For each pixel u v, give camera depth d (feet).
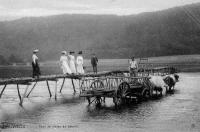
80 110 55.01
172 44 408.87
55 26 524.93
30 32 525.75
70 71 83.10
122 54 433.48
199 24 431.02
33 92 87.71
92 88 59.00
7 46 497.87
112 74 88.79
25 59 459.73
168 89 88.02
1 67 335.06
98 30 508.12
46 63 391.45
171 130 39.04
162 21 462.60
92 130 39.60
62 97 75.15
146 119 45.73
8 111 55.52
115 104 57.31
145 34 459.73
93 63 92.07
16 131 40.19
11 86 108.27
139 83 67.15
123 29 487.20
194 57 326.85
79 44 488.44
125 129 39.73
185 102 61.98
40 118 48.57
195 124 42.16
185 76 139.03
